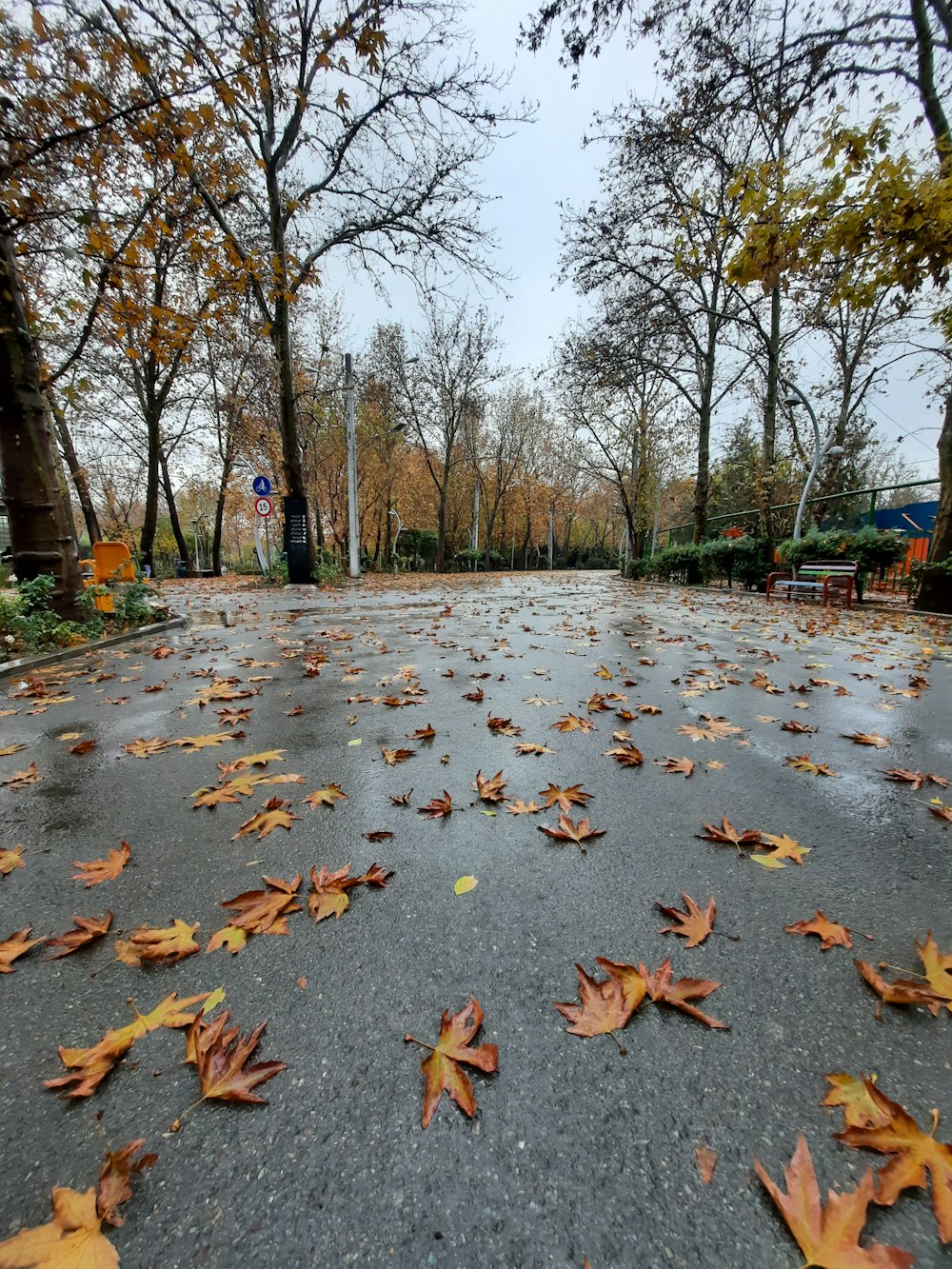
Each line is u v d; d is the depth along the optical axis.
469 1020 1.32
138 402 22.33
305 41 7.84
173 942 1.58
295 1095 1.15
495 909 1.72
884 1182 0.98
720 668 5.00
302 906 1.75
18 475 6.34
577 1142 1.06
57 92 5.20
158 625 7.49
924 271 5.37
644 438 21.97
